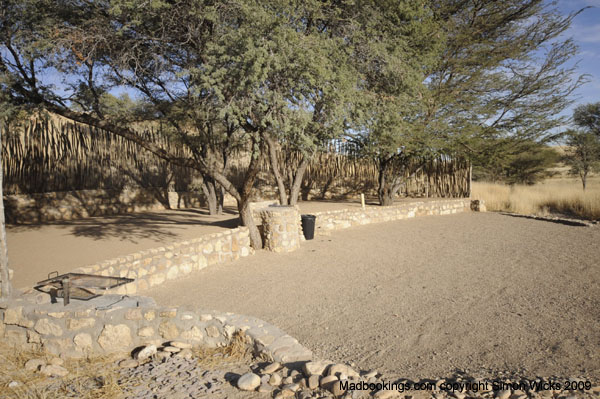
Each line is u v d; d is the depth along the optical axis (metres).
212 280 8.05
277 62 7.61
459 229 14.37
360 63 10.38
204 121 10.36
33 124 13.96
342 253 10.51
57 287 5.68
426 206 18.16
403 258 10.00
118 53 8.62
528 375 3.98
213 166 10.30
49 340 4.96
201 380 4.03
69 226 12.69
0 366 4.52
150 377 4.13
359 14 10.91
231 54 7.89
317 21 11.27
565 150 30.58
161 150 9.95
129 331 5.11
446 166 22.50
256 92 7.93
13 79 8.29
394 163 22.59
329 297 7.05
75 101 9.63
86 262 7.94
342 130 9.48
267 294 7.20
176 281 7.96
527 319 5.78
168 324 5.13
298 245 11.03
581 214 17.92
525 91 18.48
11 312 5.07
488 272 8.58
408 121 15.90
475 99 17.94
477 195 22.11
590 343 4.81
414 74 11.17
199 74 8.00
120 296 5.52
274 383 3.78
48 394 3.77
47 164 14.41
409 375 4.16
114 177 16.69
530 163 33.88
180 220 14.22
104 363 4.70
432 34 14.74
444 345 5.00
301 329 5.64
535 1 17.05
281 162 22.20
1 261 5.14
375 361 4.59
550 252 10.37
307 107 8.37
